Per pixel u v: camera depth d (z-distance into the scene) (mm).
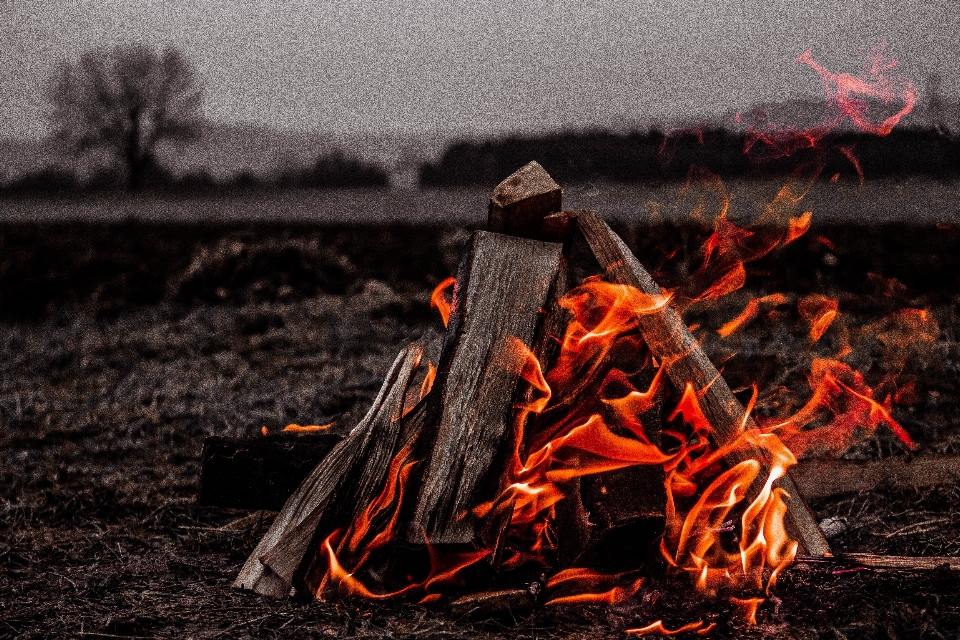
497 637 2869
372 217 32438
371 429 3332
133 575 3596
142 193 64000
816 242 13180
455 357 3271
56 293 12188
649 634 2877
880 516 4000
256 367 7965
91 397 7113
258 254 12234
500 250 3525
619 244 3645
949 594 3041
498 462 3080
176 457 5430
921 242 13219
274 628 2971
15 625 3098
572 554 3068
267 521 4145
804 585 3141
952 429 5250
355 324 9547
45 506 4551
